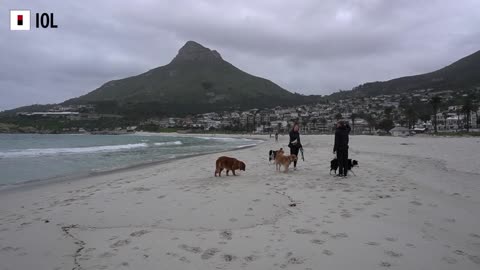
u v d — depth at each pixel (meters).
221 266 3.66
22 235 4.87
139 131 146.75
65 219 5.68
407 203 6.18
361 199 6.55
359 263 3.66
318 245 4.19
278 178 9.42
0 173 13.12
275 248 4.13
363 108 160.75
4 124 127.62
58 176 11.88
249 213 5.75
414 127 104.25
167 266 3.69
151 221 5.43
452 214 5.46
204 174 10.84
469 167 11.20
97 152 26.00
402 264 3.63
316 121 135.62
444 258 3.78
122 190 8.19
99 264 3.79
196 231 4.86
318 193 7.20
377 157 15.31
